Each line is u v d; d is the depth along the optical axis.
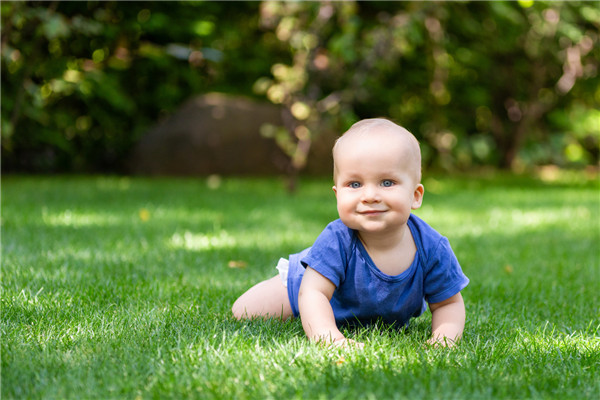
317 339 2.06
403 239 2.18
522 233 5.04
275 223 5.05
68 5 8.32
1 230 4.22
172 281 2.99
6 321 2.23
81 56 9.17
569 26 9.79
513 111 13.13
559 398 1.67
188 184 8.38
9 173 9.93
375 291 2.19
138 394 1.62
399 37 7.38
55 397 1.59
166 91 10.18
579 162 14.15
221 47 10.42
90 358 1.86
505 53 11.80
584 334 2.35
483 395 1.64
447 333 2.20
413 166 2.04
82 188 7.39
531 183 10.48
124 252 3.68
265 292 2.44
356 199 2.01
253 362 1.83
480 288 3.06
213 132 9.80
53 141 9.24
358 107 11.43
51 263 3.24
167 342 1.99
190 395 1.61
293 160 7.43
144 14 9.46
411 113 11.80
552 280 3.36
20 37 5.91
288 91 7.31
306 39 7.27
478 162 13.32
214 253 3.73
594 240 4.81
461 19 8.47
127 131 10.46
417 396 1.61
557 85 12.73
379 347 1.99
